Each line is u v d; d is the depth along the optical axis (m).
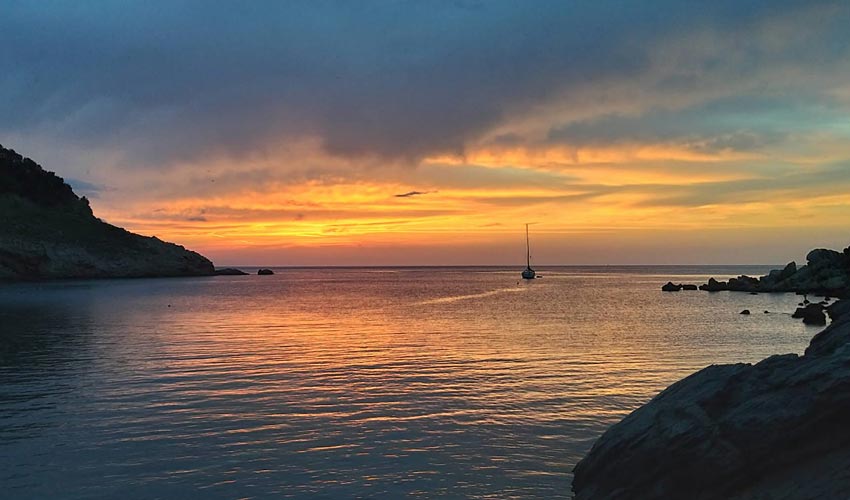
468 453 13.12
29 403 17.61
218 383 20.69
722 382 10.52
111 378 21.58
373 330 39.50
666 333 37.38
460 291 104.56
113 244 160.88
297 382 20.91
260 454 13.02
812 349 13.33
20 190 152.00
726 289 96.88
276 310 58.81
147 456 12.88
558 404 17.56
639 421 11.06
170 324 43.28
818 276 86.06
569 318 49.16
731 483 9.20
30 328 39.62
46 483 11.39
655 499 9.75
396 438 14.19
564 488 11.27
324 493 10.96
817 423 8.86
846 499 7.93
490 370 23.36
